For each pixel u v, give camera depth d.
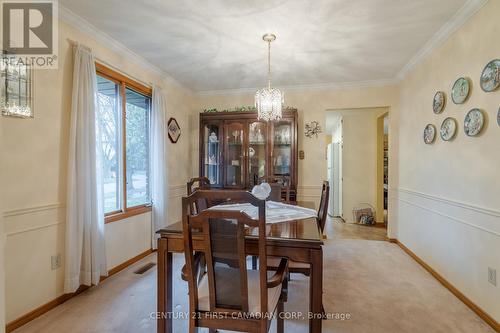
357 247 3.60
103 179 2.47
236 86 4.18
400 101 3.70
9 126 1.77
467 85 2.12
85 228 2.22
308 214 2.01
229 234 1.23
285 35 2.52
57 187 2.09
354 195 5.37
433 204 2.67
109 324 1.85
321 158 4.09
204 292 1.43
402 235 3.57
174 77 3.75
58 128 2.10
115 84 2.82
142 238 3.15
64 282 2.13
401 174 3.64
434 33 2.46
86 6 2.06
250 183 3.95
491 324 1.83
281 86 4.13
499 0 1.79
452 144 2.34
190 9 2.10
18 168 1.82
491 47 1.86
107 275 2.49
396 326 1.84
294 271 1.84
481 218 1.95
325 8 2.08
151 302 2.13
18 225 1.82
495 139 1.82
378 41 2.63
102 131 2.64
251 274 1.63
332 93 4.04
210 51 2.88
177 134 4.00
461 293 2.18
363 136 5.34
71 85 2.21
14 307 1.79
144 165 3.32
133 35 2.53
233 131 4.04
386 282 2.51
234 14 2.17
